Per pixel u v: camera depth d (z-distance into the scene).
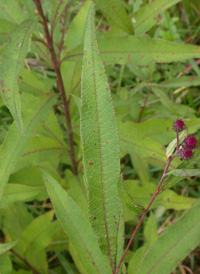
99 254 0.25
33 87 0.35
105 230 0.20
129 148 0.33
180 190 0.48
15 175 0.37
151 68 0.44
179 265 0.41
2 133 0.38
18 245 0.36
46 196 0.37
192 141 0.19
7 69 0.23
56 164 0.40
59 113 0.51
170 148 0.20
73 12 0.59
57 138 0.36
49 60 0.35
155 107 0.47
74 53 0.31
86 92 0.18
